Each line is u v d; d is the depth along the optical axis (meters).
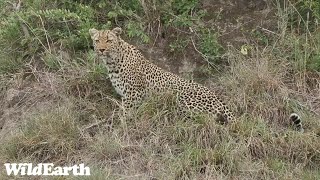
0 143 16.28
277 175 14.66
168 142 15.67
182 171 14.66
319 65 17.64
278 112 16.70
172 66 18.52
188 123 15.84
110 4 19.33
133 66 16.77
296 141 15.42
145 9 18.77
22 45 18.92
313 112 16.98
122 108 16.09
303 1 18.92
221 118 16.25
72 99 17.16
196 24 18.97
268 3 19.36
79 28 18.78
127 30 18.91
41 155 15.71
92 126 16.44
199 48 18.61
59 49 18.77
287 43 18.14
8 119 17.44
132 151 15.55
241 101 16.80
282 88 17.11
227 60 18.23
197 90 16.55
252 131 15.50
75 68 17.84
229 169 14.67
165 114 16.12
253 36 18.78
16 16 18.86
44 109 17.20
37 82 18.12
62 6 19.52
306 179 14.45
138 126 15.92
